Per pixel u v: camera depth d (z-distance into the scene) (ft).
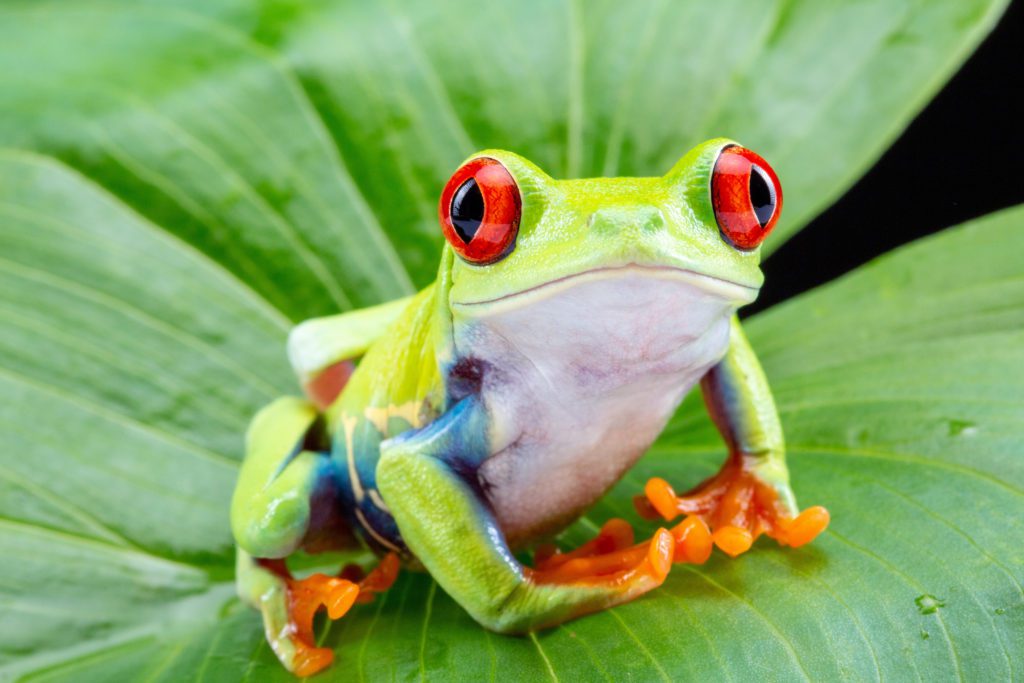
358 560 0.66
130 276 0.71
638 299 0.55
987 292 0.66
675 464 0.66
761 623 0.57
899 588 0.58
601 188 0.57
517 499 0.60
